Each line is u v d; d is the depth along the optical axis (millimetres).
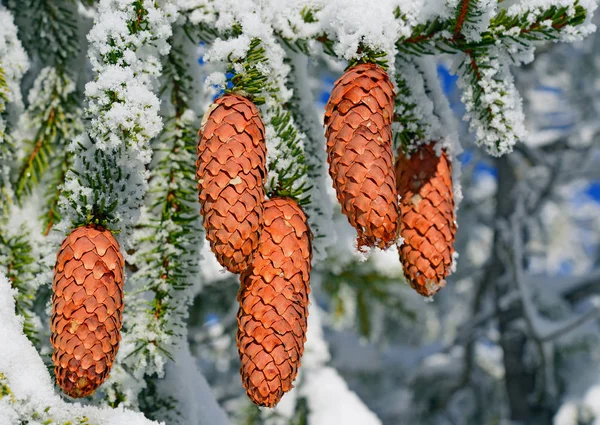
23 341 965
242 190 917
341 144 933
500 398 4137
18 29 1145
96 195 967
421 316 2330
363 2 974
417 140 1048
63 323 921
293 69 1081
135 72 958
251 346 931
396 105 1045
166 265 1060
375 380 3727
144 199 1085
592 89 5105
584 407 3381
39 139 1142
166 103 1100
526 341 3646
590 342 3553
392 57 973
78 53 1162
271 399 924
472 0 961
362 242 926
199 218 1084
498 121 1018
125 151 971
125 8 959
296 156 997
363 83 946
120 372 1070
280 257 950
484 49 1012
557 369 3576
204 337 2420
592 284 3729
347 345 3623
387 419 3691
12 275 1074
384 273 2100
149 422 958
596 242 6402
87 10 1177
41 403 937
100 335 922
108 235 956
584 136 4402
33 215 1136
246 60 960
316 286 2338
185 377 1135
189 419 1126
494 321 3912
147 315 1044
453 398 4180
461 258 4566
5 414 923
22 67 1107
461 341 3520
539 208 3904
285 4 1014
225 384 3195
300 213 974
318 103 3506
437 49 1023
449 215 1036
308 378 1868
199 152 935
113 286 938
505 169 3645
